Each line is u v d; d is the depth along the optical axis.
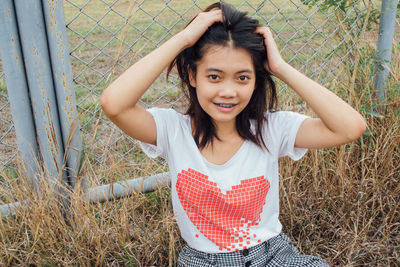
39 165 1.82
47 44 1.73
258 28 1.50
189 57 1.49
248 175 1.60
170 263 1.88
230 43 1.38
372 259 2.08
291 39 2.70
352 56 2.74
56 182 1.79
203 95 1.45
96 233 1.83
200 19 1.43
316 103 1.46
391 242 2.19
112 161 2.09
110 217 1.95
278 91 2.53
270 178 1.64
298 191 2.34
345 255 2.12
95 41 6.45
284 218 2.24
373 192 2.38
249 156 1.61
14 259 1.82
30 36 1.68
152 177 2.21
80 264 1.83
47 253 1.80
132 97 1.41
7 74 1.72
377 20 2.86
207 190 1.57
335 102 1.46
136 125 1.49
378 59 2.65
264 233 1.65
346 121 1.44
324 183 2.42
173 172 1.62
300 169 2.48
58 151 1.85
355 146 2.56
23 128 1.81
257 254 1.62
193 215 1.63
